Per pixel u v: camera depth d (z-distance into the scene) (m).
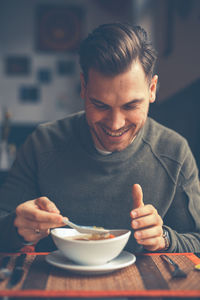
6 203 1.27
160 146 1.35
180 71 3.06
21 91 6.46
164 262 0.94
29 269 0.87
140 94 0.97
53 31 6.46
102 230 0.94
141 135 1.33
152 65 1.02
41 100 6.47
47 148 1.34
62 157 1.32
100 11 6.44
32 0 6.46
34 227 0.96
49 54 6.49
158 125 1.42
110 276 0.83
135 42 0.99
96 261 0.85
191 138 2.31
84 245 0.83
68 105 6.48
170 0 3.50
